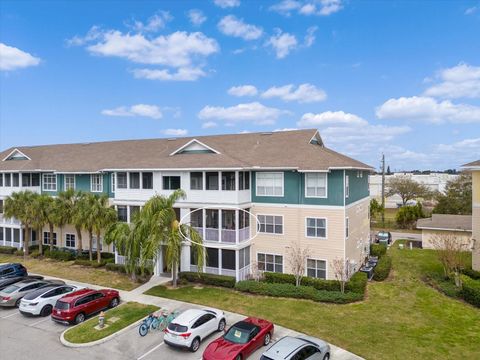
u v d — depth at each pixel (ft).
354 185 93.50
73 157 131.34
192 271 91.30
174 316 62.49
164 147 121.39
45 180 125.70
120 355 52.47
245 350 49.08
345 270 80.43
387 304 71.56
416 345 54.29
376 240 150.20
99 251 101.09
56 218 104.22
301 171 83.61
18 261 109.81
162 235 80.59
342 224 81.71
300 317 65.10
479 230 86.33
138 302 73.61
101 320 61.41
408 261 110.11
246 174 90.94
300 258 82.38
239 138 111.75
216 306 70.95
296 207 86.84
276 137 105.60
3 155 147.43
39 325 64.18
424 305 71.00
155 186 96.48
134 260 84.94
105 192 113.60
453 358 50.52
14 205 111.14
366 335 57.72
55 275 94.12
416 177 414.00
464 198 182.50
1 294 72.95
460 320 63.72
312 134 102.27
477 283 74.38
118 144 136.77
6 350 54.70
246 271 89.76
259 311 68.13
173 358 51.31
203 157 95.14
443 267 96.27
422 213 189.67
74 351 53.93
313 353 46.11
